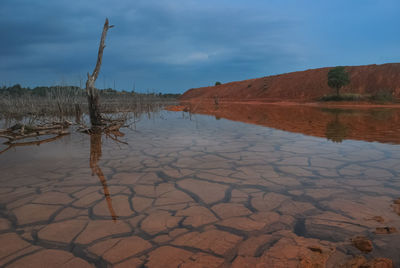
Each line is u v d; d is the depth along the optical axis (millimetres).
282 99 35844
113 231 2061
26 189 2996
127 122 10430
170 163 4102
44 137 6832
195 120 11047
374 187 2938
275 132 7203
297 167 3785
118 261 1681
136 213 2375
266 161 4152
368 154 4484
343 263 1611
